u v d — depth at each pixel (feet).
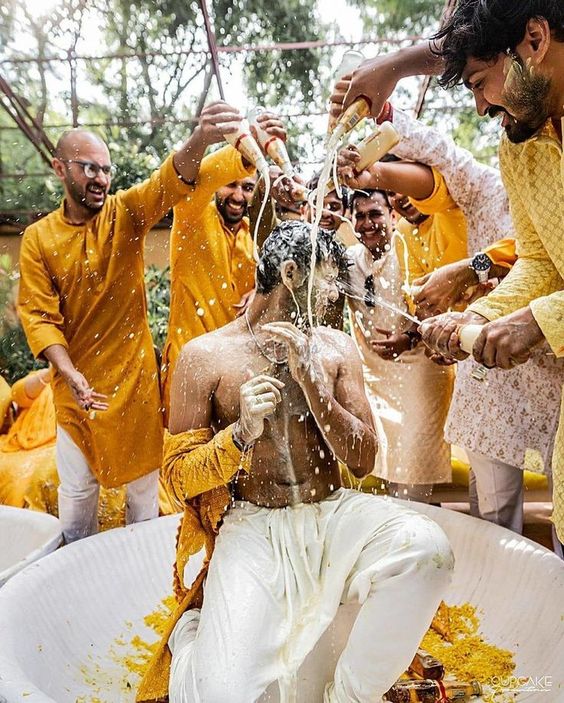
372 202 8.76
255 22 12.78
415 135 8.05
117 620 6.86
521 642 6.26
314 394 5.34
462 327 5.91
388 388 9.27
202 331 9.00
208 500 5.72
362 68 6.63
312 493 5.79
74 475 8.75
